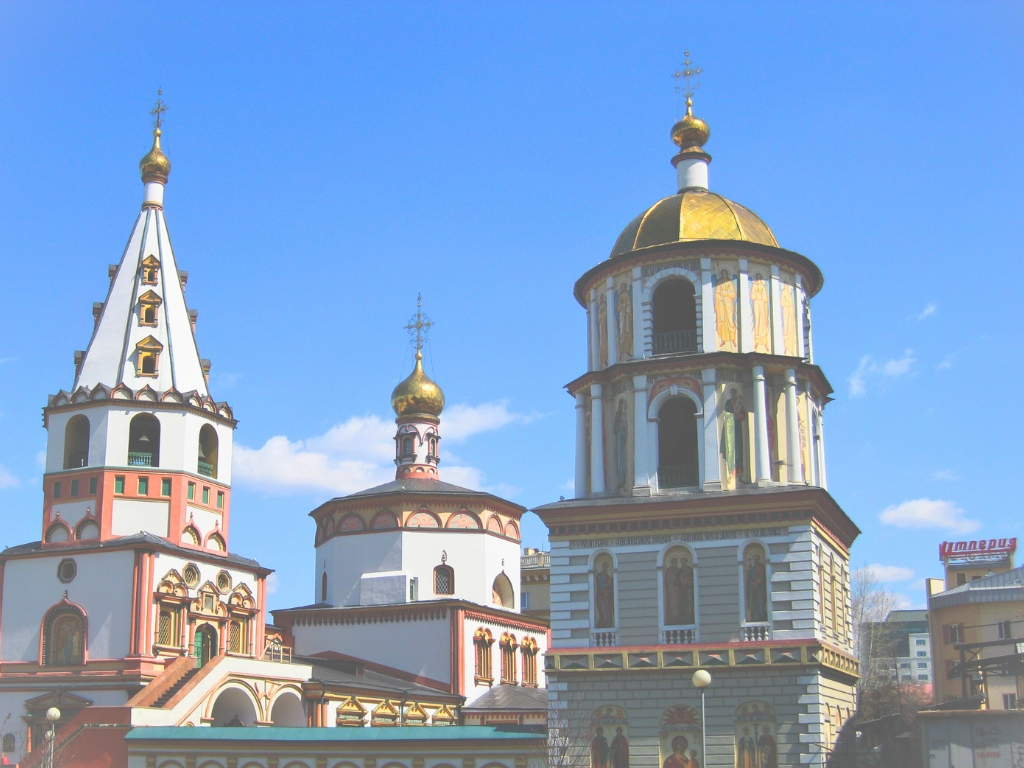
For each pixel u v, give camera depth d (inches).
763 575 1875.0
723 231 2107.5
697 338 2031.3
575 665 1910.7
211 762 2012.8
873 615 4077.3
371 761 1950.1
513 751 1894.7
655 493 1977.1
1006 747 1792.6
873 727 2166.6
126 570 2364.7
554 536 1985.7
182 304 2706.7
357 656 3011.8
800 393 2082.9
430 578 3093.0
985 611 3622.0
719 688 1844.2
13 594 2444.6
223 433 2679.6
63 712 2295.8
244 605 2637.8
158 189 2802.7
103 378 2556.6
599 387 2079.2
